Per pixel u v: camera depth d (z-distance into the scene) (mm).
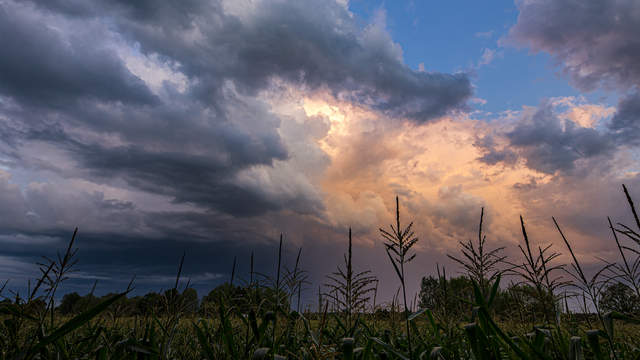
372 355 3232
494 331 2531
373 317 5359
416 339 4207
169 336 3186
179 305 3205
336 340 3990
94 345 3387
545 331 2822
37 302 2482
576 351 2547
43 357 2693
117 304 3520
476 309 2934
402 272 2654
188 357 3732
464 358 3389
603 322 2498
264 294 3832
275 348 3131
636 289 2229
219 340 3527
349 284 3541
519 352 2377
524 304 3342
